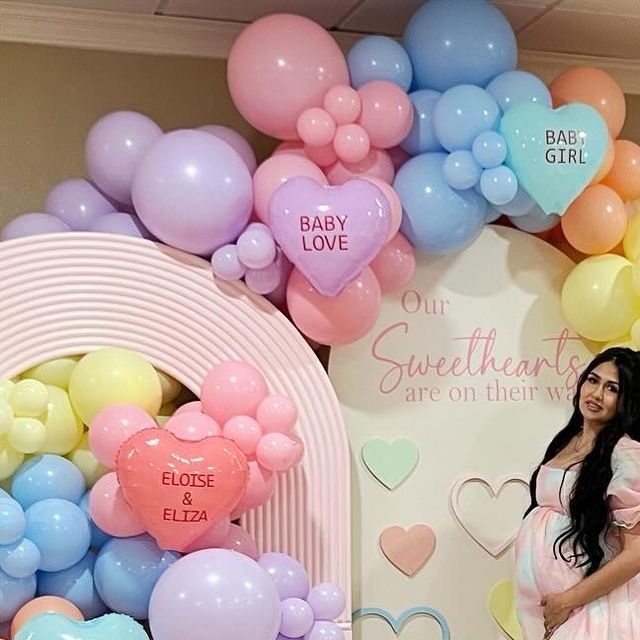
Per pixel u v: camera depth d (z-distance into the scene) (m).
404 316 2.57
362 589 2.48
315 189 2.24
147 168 2.26
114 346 2.30
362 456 2.52
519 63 2.94
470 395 2.59
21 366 2.24
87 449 2.25
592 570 2.38
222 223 2.26
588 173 2.41
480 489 2.57
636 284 2.45
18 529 2.03
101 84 2.66
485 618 2.54
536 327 2.64
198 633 1.94
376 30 2.79
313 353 2.38
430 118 2.48
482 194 2.46
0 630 2.11
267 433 2.18
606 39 2.86
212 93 2.73
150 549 2.13
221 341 2.34
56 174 2.62
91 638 1.88
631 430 2.43
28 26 2.58
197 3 2.55
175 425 2.16
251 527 2.35
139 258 2.31
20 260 2.26
